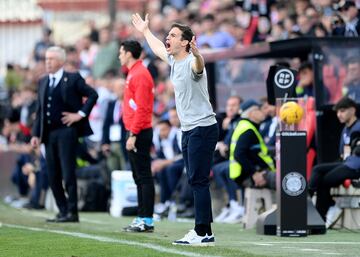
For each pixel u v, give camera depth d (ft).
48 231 81.30
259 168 88.74
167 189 108.37
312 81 96.12
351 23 105.09
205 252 64.28
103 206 117.70
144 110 81.00
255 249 67.51
